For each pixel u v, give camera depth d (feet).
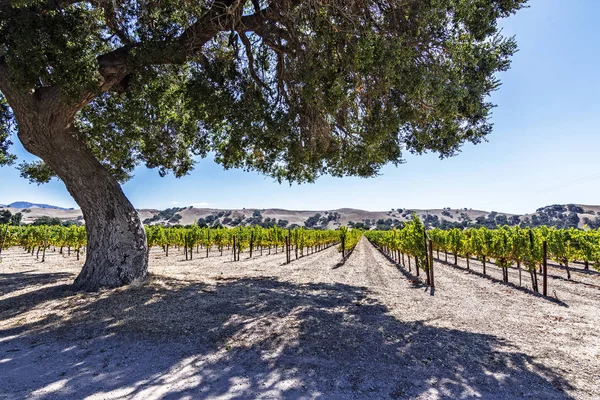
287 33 21.25
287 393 9.91
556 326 18.76
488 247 42.19
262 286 29.01
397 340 15.30
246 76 25.27
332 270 47.57
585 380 11.38
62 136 22.99
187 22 22.38
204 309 19.56
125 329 15.58
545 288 28.96
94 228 24.43
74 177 23.80
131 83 23.99
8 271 35.83
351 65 19.07
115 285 23.90
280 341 14.65
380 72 18.51
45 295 21.74
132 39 23.09
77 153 23.89
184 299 21.52
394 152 27.02
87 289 23.22
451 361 12.89
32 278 28.55
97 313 17.97
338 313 20.43
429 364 12.52
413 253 41.04
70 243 57.47
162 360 12.30
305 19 18.84
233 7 19.24
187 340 14.47
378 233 134.31
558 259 44.60
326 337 15.38
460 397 9.94
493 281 38.63
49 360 12.15
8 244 64.95
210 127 28.78
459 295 28.58
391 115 22.04
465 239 51.72
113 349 13.29
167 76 29.76
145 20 19.86
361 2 17.94
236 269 44.34
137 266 25.53
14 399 9.23
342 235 62.85
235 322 17.31
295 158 27.61
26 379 10.57
